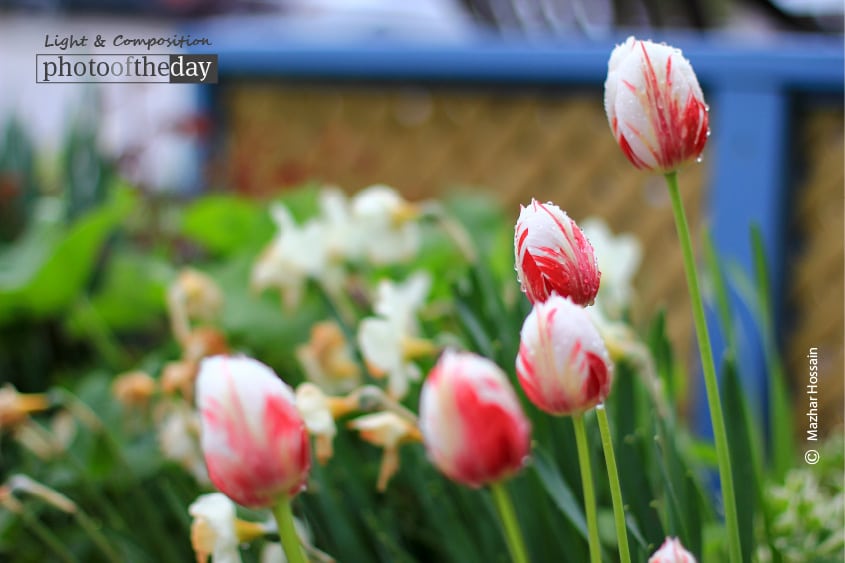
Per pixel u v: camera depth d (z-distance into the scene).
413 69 2.72
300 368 1.53
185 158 2.91
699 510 0.92
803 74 2.19
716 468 1.42
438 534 1.08
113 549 1.12
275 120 3.07
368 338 1.04
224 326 1.54
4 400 1.13
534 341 0.72
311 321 1.56
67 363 2.04
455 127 2.82
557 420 0.97
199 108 3.06
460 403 0.71
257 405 0.72
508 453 0.71
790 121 2.26
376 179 2.95
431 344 1.05
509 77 2.60
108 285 1.96
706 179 2.43
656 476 0.99
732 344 1.01
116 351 1.86
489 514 0.98
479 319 1.07
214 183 2.56
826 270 2.28
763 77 2.23
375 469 1.13
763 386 2.06
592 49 2.46
